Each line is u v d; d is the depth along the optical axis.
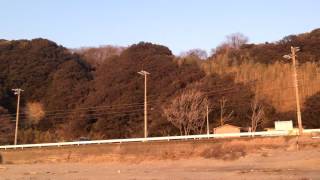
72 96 121.31
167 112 89.19
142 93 108.62
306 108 92.31
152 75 114.62
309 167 42.62
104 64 137.25
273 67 111.94
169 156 60.41
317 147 54.12
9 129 105.19
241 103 96.44
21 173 47.19
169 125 93.19
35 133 102.56
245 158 53.38
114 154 64.50
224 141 60.44
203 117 89.06
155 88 109.31
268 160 50.72
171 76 112.38
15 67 133.50
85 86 124.19
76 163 63.22
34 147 72.62
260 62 117.25
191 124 87.81
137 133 99.50
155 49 132.50
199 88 101.25
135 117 104.50
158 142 63.62
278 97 103.19
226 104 97.00
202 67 118.38
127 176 38.66
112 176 39.28
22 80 130.38
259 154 54.00
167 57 122.44
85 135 105.00
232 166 49.00
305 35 127.38
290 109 98.31
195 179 33.78
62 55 145.50
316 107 90.69
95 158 65.00
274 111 97.38
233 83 104.38
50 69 136.38
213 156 56.56
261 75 109.31
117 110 106.25
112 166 56.69
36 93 128.88
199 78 111.50
